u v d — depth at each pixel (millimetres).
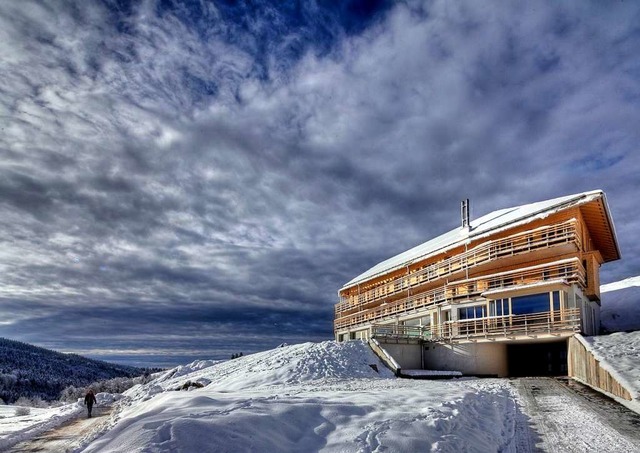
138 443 7375
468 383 20625
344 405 10430
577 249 26000
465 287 31672
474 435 9250
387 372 26250
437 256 36500
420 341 30672
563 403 14133
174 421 8055
